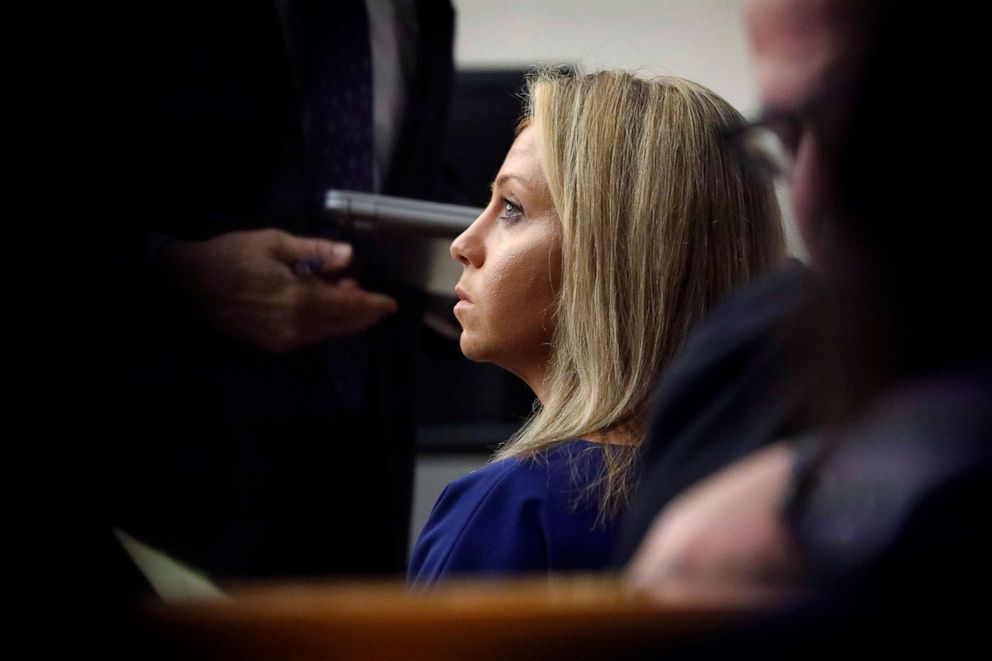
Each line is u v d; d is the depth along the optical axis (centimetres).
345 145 631
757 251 450
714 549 200
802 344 257
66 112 514
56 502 385
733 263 446
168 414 546
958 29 221
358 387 627
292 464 603
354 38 631
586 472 401
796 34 241
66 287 503
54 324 492
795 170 252
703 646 178
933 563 187
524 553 385
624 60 819
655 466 277
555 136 462
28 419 459
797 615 183
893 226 228
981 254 222
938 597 186
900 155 225
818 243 245
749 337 277
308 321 591
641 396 427
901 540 189
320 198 623
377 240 598
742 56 812
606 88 465
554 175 457
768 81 252
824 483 208
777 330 271
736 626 180
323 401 612
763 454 231
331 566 621
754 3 253
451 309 621
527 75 522
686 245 442
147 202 557
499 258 470
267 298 582
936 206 224
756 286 292
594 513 391
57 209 506
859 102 228
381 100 657
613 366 434
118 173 536
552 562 380
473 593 185
